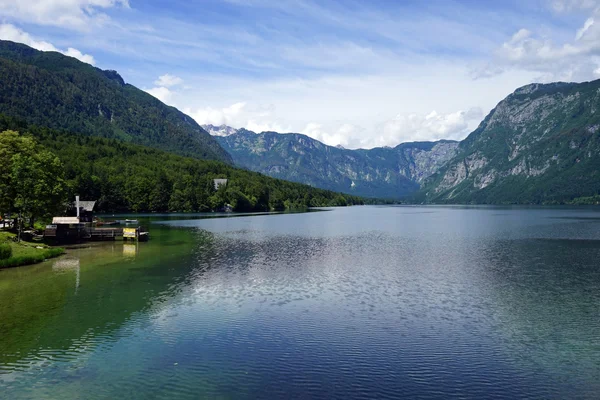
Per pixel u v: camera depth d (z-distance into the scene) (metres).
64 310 37.94
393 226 138.88
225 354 28.30
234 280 50.38
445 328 33.53
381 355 28.30
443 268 58.22
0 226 93.88
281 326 33.81
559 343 30.50
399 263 62.53
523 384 24.52
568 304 40.22
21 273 54.66
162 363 26.89
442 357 28.02
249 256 69.00
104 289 45.66
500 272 55.47
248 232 113.44
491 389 23.92
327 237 100.75
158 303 40.22
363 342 30.53
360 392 23.44
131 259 65.88
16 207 81.00
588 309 38.59
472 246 82.31
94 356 27.94
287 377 25.09
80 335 31.67
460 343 30.44
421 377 25.23
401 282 49.53
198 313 37.12
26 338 31.05
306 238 98.44
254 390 23.55
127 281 49.66
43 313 36.94
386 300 41.66
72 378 24.91
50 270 56.59
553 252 72.94
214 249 77.81
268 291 45.06
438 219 182.62
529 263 62.16
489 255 70.25
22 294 43.50
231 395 23.02
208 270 56.66
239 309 38.41
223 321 35.00
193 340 30.75
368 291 45.16
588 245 82.19
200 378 24.89
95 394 23.05
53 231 86.44
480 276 52.94
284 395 23.05
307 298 42.28
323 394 23.19
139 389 23.61
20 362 27.03
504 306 39.59
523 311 38.06
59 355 28.08
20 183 79.25
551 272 55.41
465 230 119.94
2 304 39.78
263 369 26.11
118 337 31.28
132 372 25.64
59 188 93.38
